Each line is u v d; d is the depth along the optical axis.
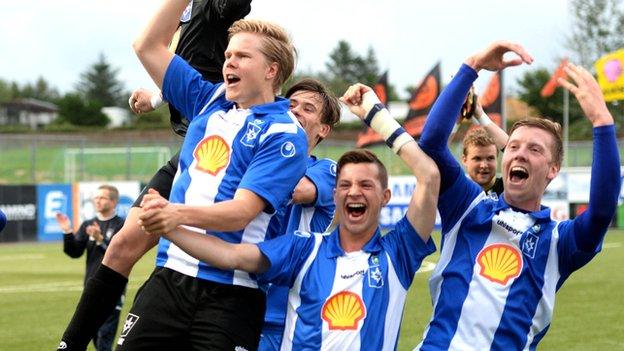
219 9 5.32
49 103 100.38
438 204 4.68
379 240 4.54
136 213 4.82
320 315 4.37
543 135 4.54
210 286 4.28
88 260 10.04
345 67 94.19
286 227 5.50
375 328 4.36
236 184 4.29
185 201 4.33
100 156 36.28
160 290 4.34
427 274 17.78
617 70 16.66
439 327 4.54
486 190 6.64
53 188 29.03
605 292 14.44
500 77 23.50
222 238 4.28
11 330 11.42
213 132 4.39
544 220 4.55
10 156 36.03
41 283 17.12
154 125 58.41
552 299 4.55
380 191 4.47
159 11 4.67
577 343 9.98
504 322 4.46
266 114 4.37
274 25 4.48
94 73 100.12
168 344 4.30
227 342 4.21
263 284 4.45
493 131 6.05
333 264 4.44
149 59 4.68
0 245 27.25
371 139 26.53
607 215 4.36
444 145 4.53
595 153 4.31
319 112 5.68
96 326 4.73
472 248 4.58
